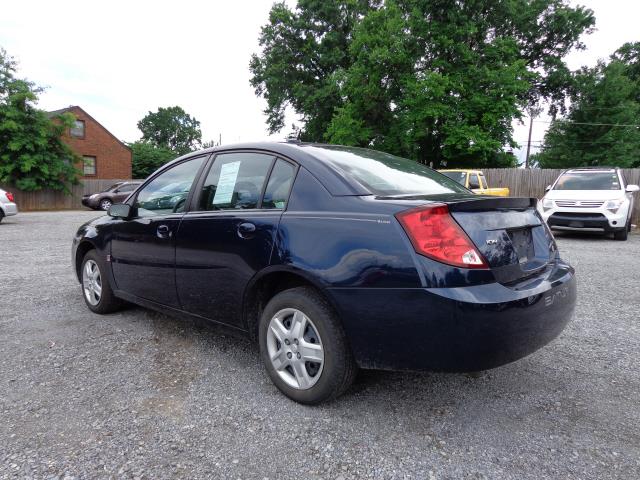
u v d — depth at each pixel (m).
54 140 25.02
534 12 27.19
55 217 18.08
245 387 2.76
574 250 8.45
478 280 2.09
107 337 3.62
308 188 2.61
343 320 2.29
